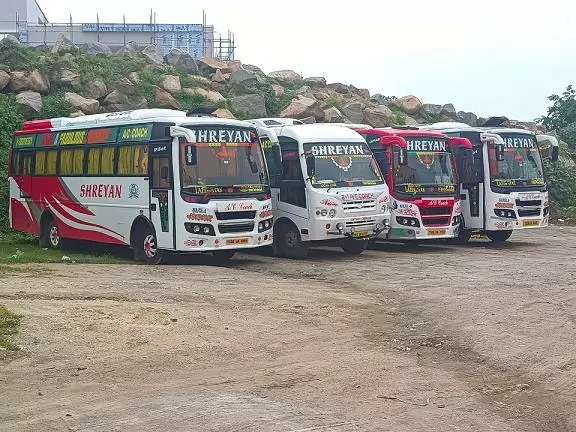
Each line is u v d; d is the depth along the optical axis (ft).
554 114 158.92
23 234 83.25
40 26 153.48
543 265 62.08
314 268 60.85
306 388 28.84
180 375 30.45
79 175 69.67
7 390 28.12
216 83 118.11
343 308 43.80
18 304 40.55
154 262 62.18
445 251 73.56
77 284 48.67
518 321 39.19
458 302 44.68
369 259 66.74
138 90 105.19
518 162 78.23
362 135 75.15
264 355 33.53
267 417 25.38
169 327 37.19
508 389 28.81
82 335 35.19
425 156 73.00
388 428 24.49
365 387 28.99
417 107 133.28
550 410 26.35
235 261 65.57
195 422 24.86
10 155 80.33
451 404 27.04
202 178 59.36
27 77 98.27
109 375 30.17
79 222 69.82
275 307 43.37
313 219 65.05
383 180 68.85
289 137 67.36
